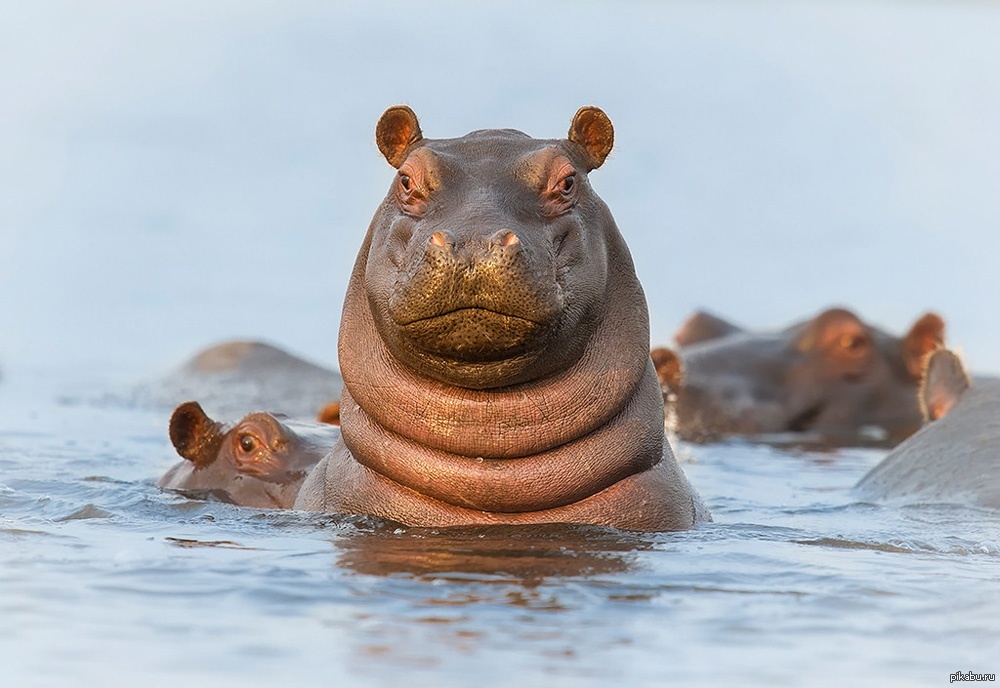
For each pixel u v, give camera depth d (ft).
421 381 111.14
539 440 111.04
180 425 139.03
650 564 100.99
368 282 111.24
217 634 82.74
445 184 108.88
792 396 228.22
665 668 78.69
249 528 112.98
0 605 87.56
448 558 100.83
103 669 77.10
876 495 151.33
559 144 114.32
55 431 195.21
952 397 165.37
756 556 105.19
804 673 78.69
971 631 86.48
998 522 128.16
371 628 83.92
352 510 116.06
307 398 227.40
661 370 165.68
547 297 101.60
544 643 81.87
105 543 106.01
